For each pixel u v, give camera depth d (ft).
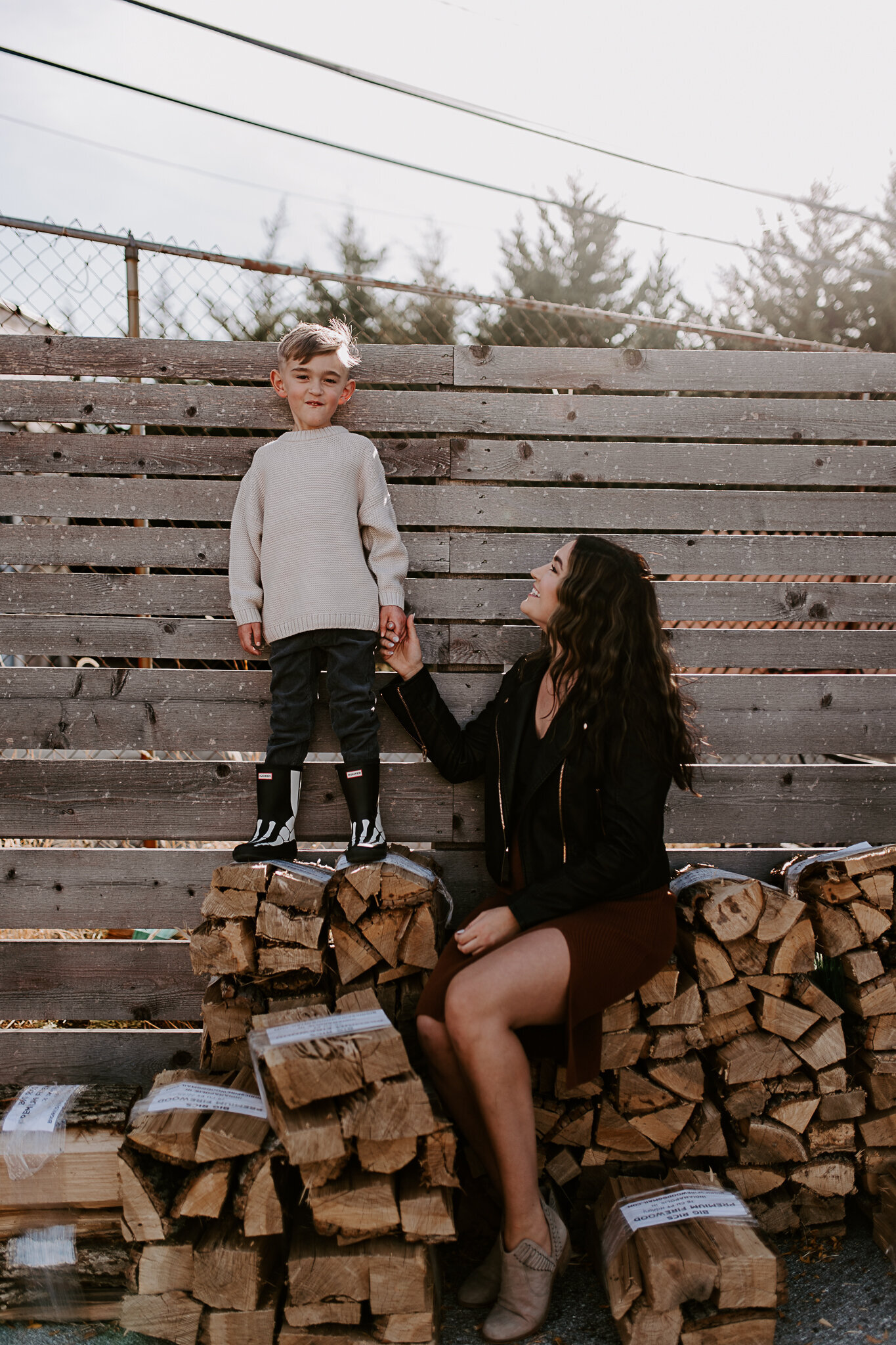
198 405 8.50
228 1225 5.96
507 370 8.67
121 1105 6.89
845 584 8.90
